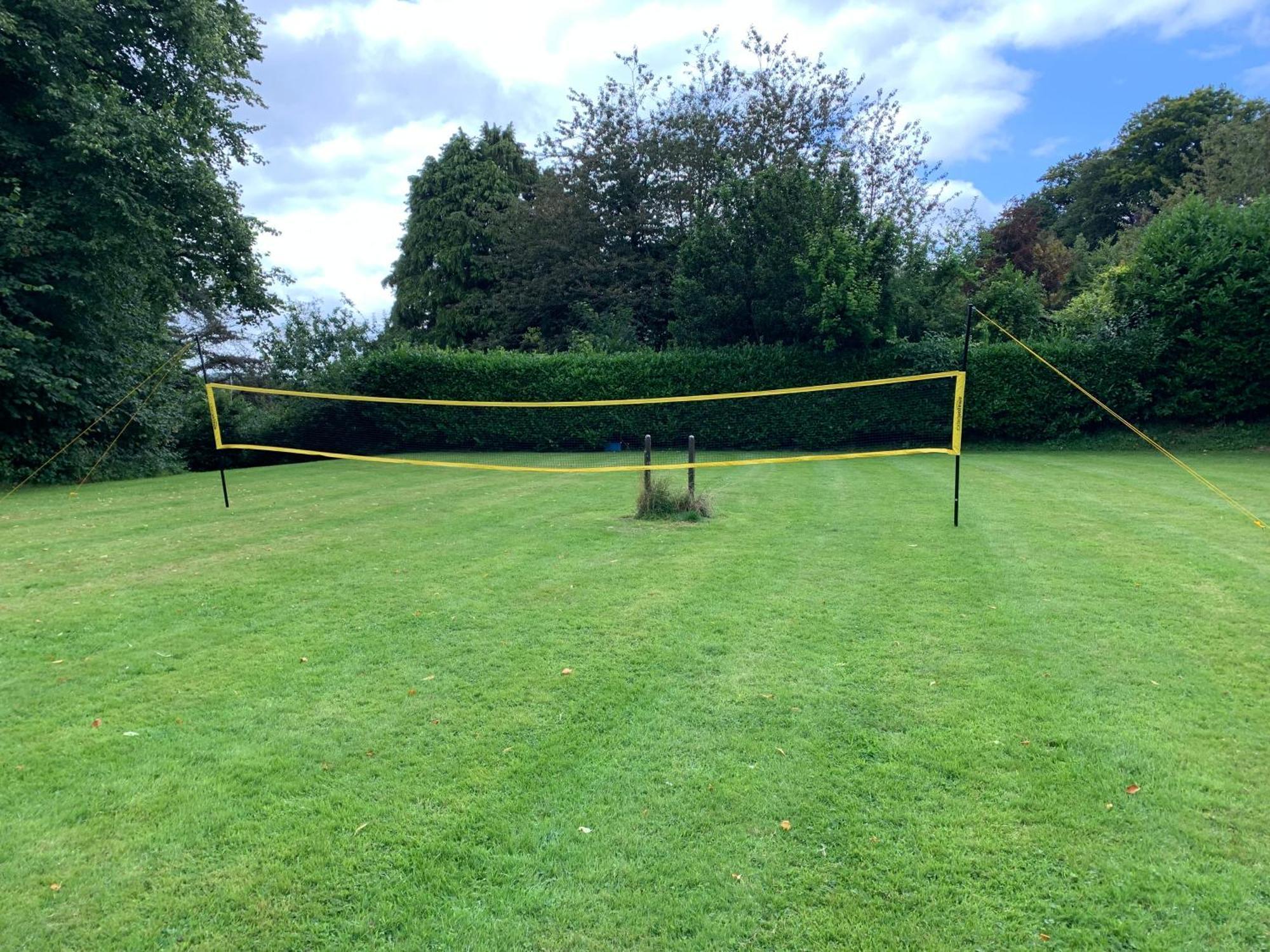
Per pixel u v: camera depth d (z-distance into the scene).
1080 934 2.24
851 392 18.73
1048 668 4.14
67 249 13.23
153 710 3.78
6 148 12.80
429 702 3.84
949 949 2.20
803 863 2.57
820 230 18.64
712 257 20.05
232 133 16.62
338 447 21.44
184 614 5.34
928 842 2.66
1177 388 17.30
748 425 19.42
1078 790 2.96
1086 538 7.32
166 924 2.32
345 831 2.78
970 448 18.02
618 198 26.19
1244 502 9.42
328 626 5.04
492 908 2.38
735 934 2.26
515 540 7.72
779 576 6.09
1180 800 2.88
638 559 6.77
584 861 2.59
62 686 4.08
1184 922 2.28
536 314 28.20
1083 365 17.61
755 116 23.64
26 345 12.90
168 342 18.06
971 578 5.93
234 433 21.39
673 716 3.64
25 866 2.58
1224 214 16.94
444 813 2.88
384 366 20.75
